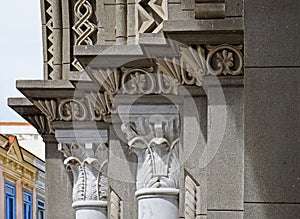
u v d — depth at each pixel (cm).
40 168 2833
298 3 650
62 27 984
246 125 649
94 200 970
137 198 805
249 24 654
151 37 701
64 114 943
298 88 647
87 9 970
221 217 682
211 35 676
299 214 639
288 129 645
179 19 712
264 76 650
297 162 643
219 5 666
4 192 2484
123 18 828
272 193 642
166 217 789
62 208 1004
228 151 687
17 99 1005
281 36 650
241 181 682
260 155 646
